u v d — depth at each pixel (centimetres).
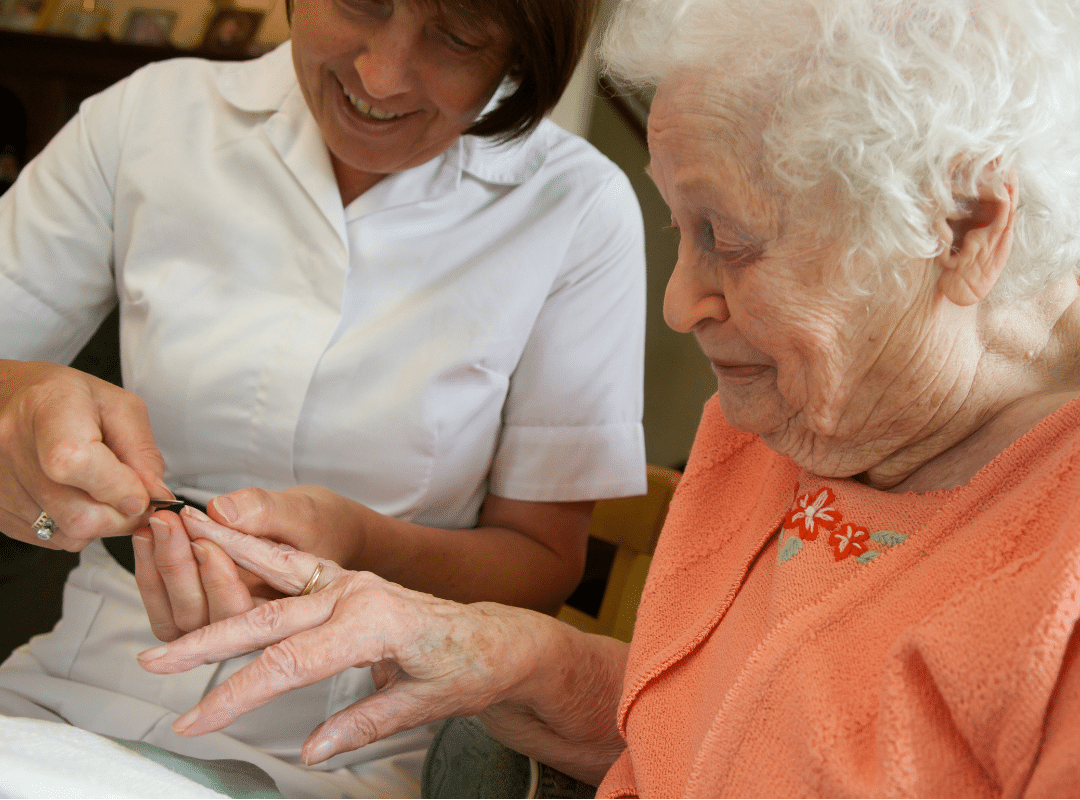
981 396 64
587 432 123
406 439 113
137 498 77
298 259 113
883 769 51
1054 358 64
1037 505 55
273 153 113
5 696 106
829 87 55
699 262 66
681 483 88
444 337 113
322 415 112
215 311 113
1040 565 49
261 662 65
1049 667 47
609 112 267
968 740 50
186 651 67
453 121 102
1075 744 43
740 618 72
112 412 87
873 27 55
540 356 121
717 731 62
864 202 56
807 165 56
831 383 62
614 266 123
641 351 129
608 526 133
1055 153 57
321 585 77
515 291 115
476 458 121
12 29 235
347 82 97
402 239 114
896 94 54
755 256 61
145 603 79
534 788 89
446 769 94
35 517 85
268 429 112
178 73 119
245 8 239
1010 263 59
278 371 111
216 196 114
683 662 76
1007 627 49
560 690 83
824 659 59
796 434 69
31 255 119
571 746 89
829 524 68
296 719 105
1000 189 56
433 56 94
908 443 66
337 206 111
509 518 126
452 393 114
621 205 123
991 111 55
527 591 118
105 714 105
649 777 72
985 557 56
